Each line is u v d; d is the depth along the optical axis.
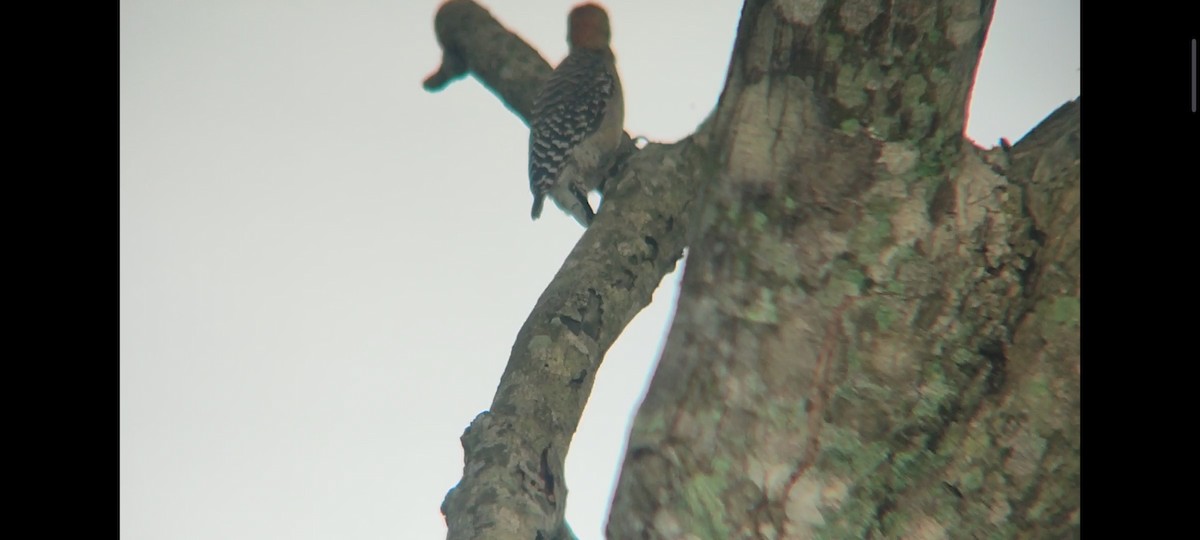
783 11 5.93
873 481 5.98
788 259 6.12
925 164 6.04
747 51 6.22
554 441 6.84
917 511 5.97
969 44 5.82
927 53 5.80
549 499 6.47
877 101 5.93
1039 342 6.01
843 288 6.04
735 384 6.14
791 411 6.04
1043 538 5.96
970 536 5.95
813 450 6.00
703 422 6.17
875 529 5.96
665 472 6.20
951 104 5.95
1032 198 6.09
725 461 6.09
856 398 6.00
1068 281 6.01
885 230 6.02
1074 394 5.95
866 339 6.01
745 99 6.20
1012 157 6.26
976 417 5.98
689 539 6.10
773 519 6.02
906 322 6.01
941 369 5.99
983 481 5.96
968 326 6.02
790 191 6.11
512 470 6.48
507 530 6.07
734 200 6.25
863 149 6.02
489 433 6.73
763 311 6.13
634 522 6.26
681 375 6.30
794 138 6.09
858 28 5.78
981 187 6.08
